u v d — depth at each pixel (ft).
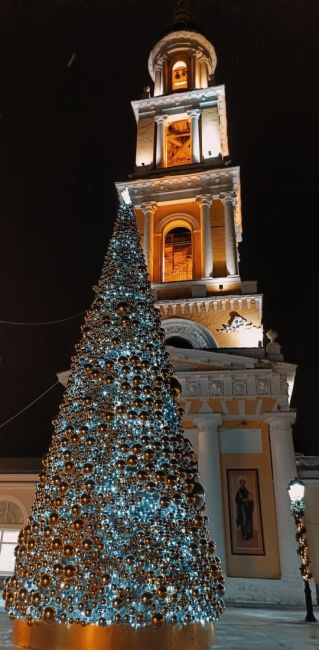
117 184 107.96
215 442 69.41
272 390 71.67
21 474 83.30
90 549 17.46
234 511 66.44
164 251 101.76
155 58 132.05
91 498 18.37
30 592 18.34
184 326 89.66
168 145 117.80
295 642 25.35
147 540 17.84
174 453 20.38
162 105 119.03
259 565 62.80
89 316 23.68
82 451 19.48
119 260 24.93
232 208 100.68
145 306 23.73
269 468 68.28
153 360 22.25
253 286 92.48
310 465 76.13
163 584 17.37
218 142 110.63
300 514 49.44
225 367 74.69
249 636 26.53
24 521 79.46
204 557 19.62
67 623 16.89
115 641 16.29
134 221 27.20
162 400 21.45
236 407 71.97
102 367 21.40
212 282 94.12
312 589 59.16
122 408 20.15
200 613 18.37
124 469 18.97
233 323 88.69
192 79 123.44
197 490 20.67
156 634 16.66
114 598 16.81
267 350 76.33
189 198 102.99
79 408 20.71
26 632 17.97
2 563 77.30
